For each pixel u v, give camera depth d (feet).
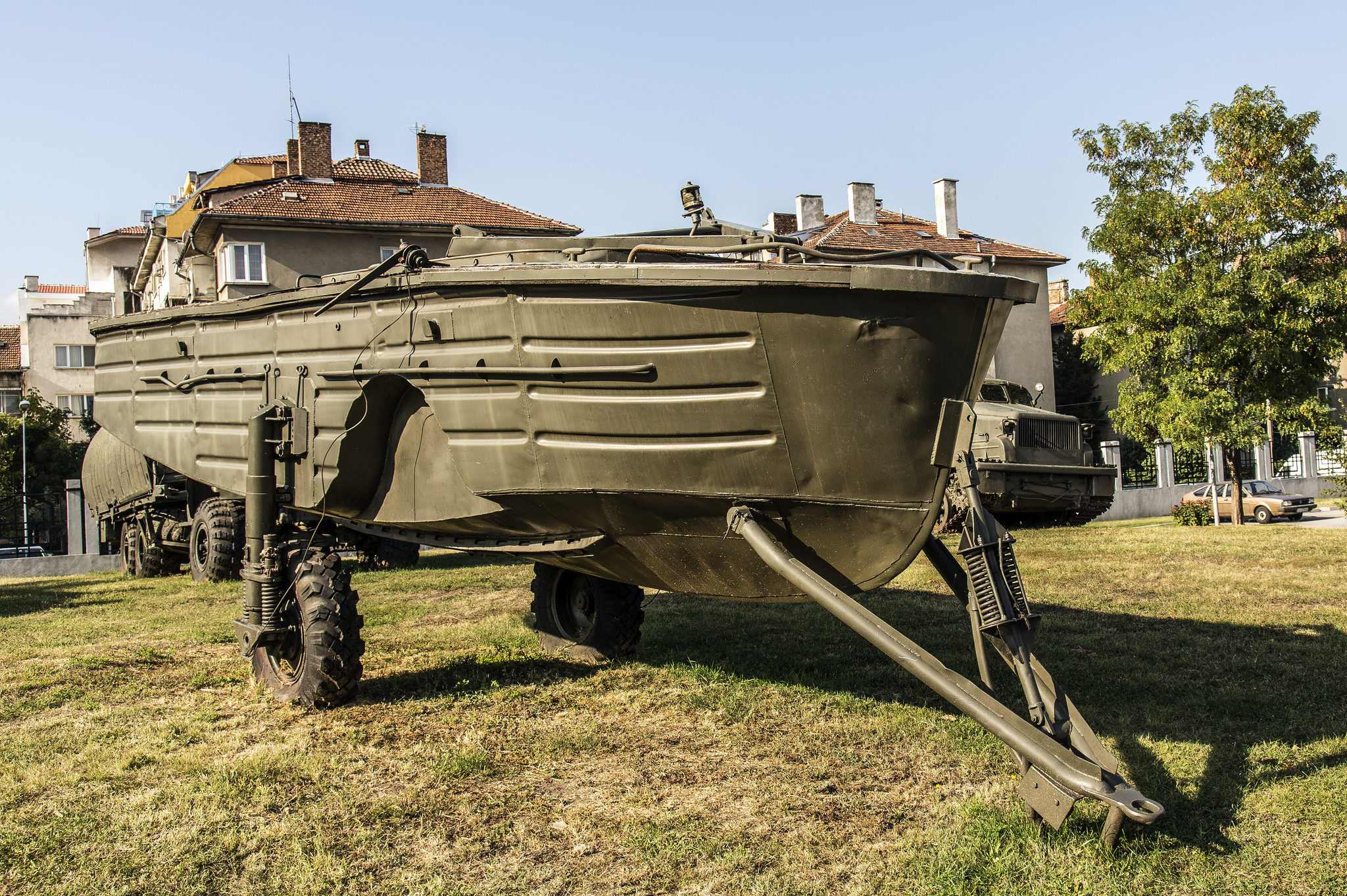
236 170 119.65
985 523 13.21
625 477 15.19
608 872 11.48
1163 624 25.31
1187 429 56.95
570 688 19.75
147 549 48.24
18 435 98.27
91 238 165.58
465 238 18.12
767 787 14.08
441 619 28.91
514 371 15.60
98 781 14.62
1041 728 12.44
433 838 12.43
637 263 15.34
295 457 19.66
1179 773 14.11
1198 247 57.88
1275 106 56.08
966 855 11.57
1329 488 87.30
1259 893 10.64
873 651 22.71
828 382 13.52
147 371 23.25
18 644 26.27
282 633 18.78
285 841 12.37
